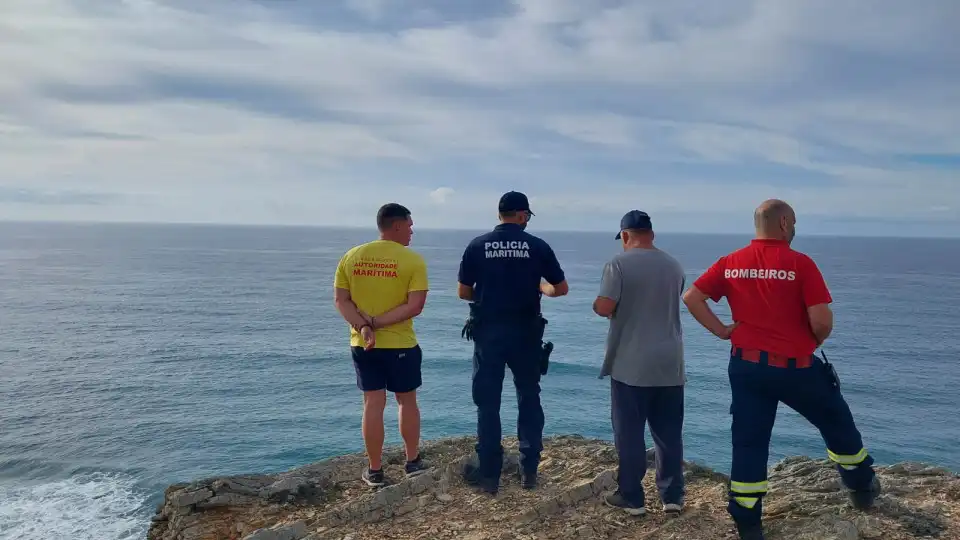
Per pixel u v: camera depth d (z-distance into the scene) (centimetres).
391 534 407
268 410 4053
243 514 452
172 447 3344
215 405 4147
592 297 11475
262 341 6550
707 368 5509
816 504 429
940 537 381
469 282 482
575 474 501
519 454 481
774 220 388
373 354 487
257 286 12744
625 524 419
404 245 499
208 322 7875
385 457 557
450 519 426
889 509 411
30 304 9369
